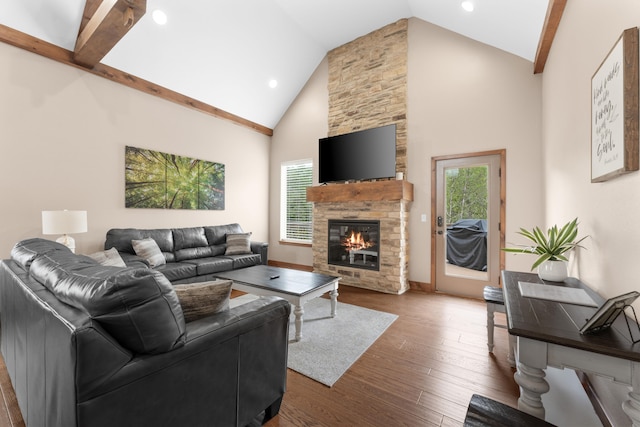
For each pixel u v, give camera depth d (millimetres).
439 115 4012
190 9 3537
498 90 3611
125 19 2514
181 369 1106
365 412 1624
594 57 1707
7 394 1748
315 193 4734
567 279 1874
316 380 1927
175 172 4371
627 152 1215
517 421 920
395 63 4352
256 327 1432
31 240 1913
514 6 2742
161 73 4000
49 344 1037
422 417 1581
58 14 2982
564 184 2387
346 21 4348
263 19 4098
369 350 2332
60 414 939
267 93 5230
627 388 1267
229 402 1307
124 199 3826
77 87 3391
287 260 5758
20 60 2975
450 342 2473
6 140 2914
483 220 3746
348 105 4855
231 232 4840
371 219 4246
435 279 4086
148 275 1029
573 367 1029
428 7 3697
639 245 1187
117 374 923
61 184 3281
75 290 1026
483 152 3689
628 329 1078
